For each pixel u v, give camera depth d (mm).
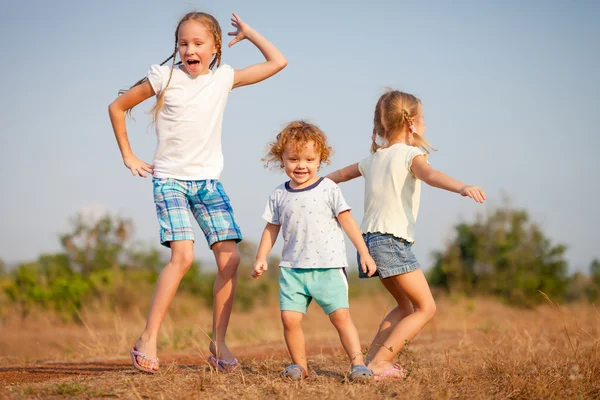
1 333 16719
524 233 28984
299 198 6578
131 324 19250
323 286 6430
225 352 7043
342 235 6645
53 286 23234
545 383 6012
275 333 14945
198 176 6938
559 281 27828
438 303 25109
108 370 7727
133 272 26219
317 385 6055
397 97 7250
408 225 6781
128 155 7090
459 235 30141
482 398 5656
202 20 6898
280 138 6707
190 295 27344
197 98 6863
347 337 6422
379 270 6730
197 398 5516
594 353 7527
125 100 6988
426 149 7391
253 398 5531
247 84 7391
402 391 5770
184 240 6730
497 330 12680
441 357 8453
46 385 5926
